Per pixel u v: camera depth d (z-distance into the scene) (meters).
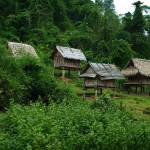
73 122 15.62
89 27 82.69
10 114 15.91
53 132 13.32
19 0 78.88
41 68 29.61
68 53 46.16
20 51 34.78
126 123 17.27
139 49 70.00
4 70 26.17
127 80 49.78
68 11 92.69
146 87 51.94
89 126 15.24
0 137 13.09
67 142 13.31
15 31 69.88
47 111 17.89
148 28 73.00
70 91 29.77
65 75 52.53
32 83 28.31
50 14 80.50
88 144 13.77
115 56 58.22
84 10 92.19
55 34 73.75
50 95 28.30
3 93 25.17
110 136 14.27
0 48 26.80
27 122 14.09
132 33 71.94
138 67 48.44
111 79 42.28
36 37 68.69
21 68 27.81
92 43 70.94
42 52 58.56
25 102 26.97
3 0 74.69
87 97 41.47
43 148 12.52
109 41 70.69
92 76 41.03
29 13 71.81
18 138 12.91
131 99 42.16
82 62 55.78
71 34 74.88
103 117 17.52
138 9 72.75
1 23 71.19
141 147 15.72
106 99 25.59
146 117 28.47
